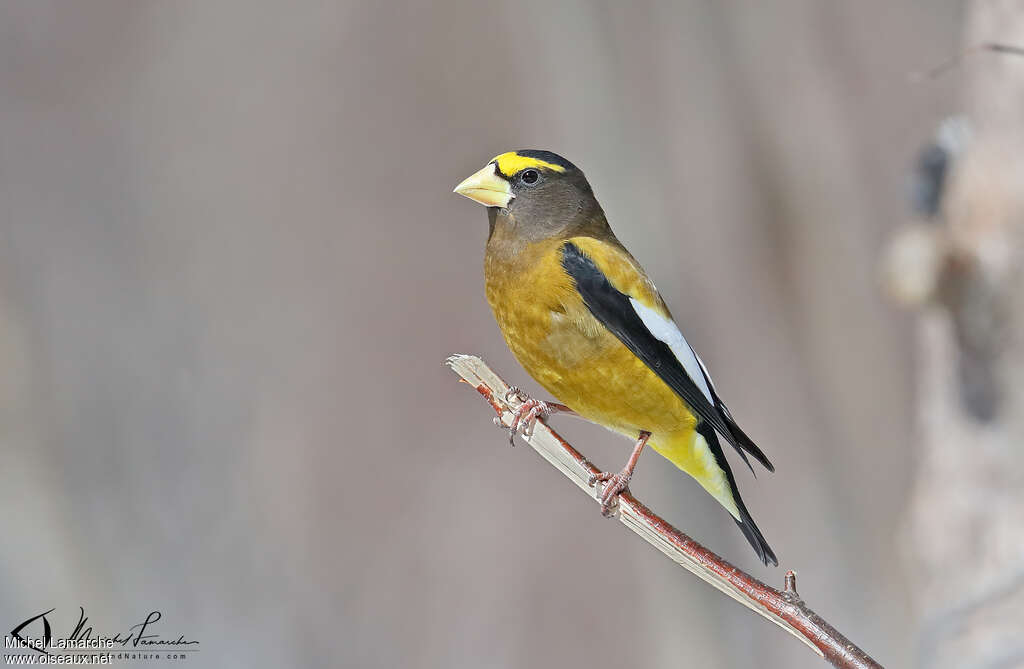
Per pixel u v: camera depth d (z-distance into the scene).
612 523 15.68
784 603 4.80
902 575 13.66
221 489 15.48
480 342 17.44
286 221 18.81
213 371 16.92
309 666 13.94
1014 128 8.72
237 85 19.61
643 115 14.34
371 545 15.59
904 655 13.25
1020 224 8.59
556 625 14.98
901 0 16.83
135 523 14.47
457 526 15.82
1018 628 8.09
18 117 18.59
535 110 15.98
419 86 19.08
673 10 14.77
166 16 19.64
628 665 14.53
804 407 14.73
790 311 14.92
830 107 15.60
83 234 18.05
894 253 8.95
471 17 18.95
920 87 16.75
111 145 18.91
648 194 13.89
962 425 9.11
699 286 14.32
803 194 15.16
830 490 14.51
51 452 14.33
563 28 14.05
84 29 19.11
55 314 16.69
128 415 15.76
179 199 18.81
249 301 17.89
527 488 16.17
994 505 8.92
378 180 18.94
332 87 19.39
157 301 17.58
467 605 15.09
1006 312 8.66
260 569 14.66
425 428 16.81
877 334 14.92
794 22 15.45
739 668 13.01
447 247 18.42
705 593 13.09
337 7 19.58
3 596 12.97
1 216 17.72
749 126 15.27
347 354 17.39
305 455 16.34
